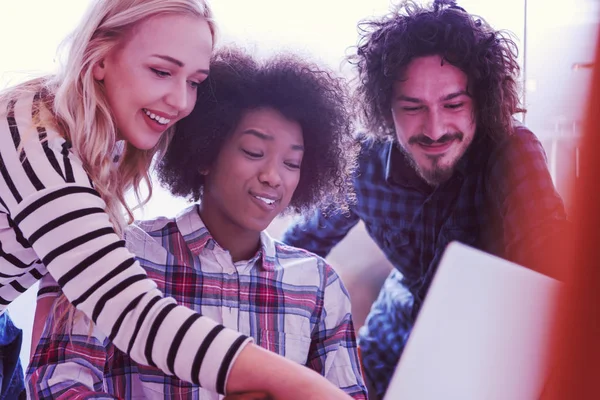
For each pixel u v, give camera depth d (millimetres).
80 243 713
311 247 1537
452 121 1235
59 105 820
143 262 948
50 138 785
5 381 1025
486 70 1216
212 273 969
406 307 1502
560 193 1284
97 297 689
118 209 903
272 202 944
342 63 1363
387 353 1547
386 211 1439
